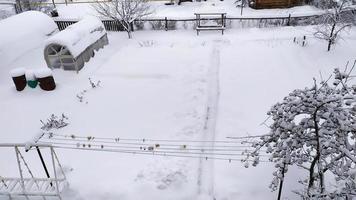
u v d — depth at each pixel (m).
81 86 14.03
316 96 5.70
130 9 18.81
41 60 16.67
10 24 17.23
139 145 10.04
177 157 9.43
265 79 13.36
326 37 15.26
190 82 13.66
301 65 14.20
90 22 16.98
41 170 9.22
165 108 11.99
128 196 8.17
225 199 7.84
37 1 26.64
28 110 12.55
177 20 19.50
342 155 5.99
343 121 5.69
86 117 11.80
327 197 6.09
